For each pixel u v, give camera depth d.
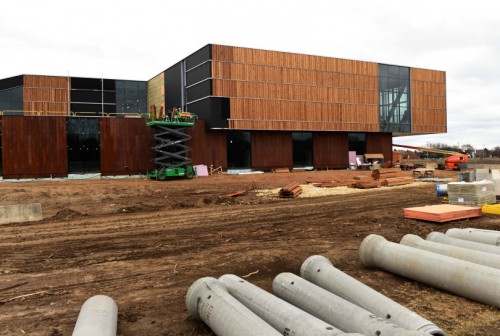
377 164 45.78
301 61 42.75
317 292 5.66
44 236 13.52
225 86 39.00
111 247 11.58
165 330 5.85
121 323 6.13
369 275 8.12
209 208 20.48
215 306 5.30
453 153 63.47
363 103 46.38
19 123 32.47
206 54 38.84
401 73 49.28
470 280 6.39
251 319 4.68
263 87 40.72
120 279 8.45
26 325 6.12
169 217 17.53
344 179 34.12
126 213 19.55
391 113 48.34
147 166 36.16
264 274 8.63
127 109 55.44
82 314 5.10
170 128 35.72
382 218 15.37
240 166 41.12
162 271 8.98
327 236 12.39
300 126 42.47
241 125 39.50
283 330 4.74
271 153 42.62
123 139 35.41
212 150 39.59
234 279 6.40
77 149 34.19
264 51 40.84
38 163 32.94
